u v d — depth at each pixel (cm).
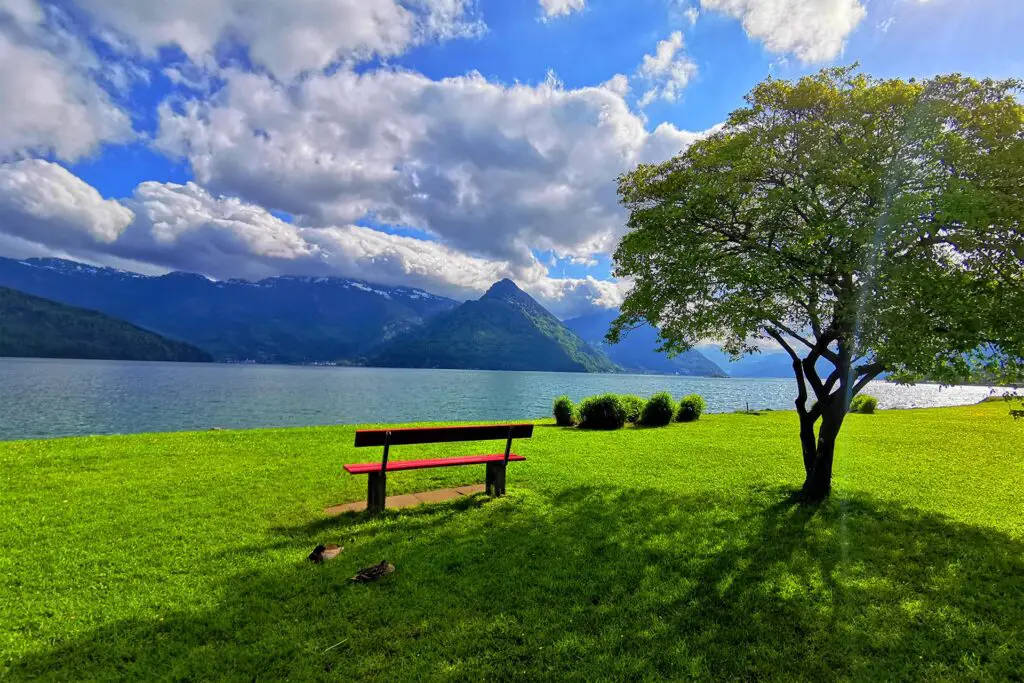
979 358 672
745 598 520
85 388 5969
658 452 1403
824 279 746
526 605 500
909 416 2709
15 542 645
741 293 754
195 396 5553
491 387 8981
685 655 423
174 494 880
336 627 456
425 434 821
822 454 888
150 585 532
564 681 390
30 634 441
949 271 646
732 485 1003
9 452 1209
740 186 823
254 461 1180
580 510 820
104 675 391
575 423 2241
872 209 700
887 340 614
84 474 1016
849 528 736
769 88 891
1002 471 1170
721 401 6028
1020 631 460
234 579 548
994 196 638
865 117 785
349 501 866
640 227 936
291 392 6675
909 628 466
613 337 1060
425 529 720
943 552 645
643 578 562
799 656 424
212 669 398
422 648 429
